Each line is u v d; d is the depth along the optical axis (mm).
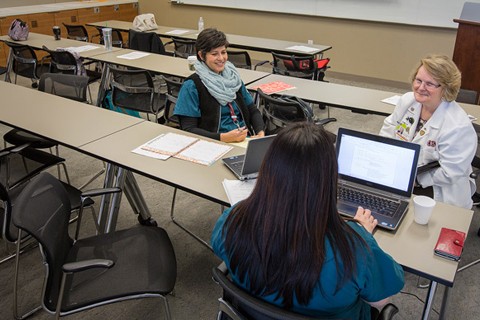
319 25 6582
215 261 2473
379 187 1738
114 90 3803
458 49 4137
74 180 3400
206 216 2928
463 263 2457
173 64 4168
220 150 2174
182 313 2107
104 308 2125
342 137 1794
